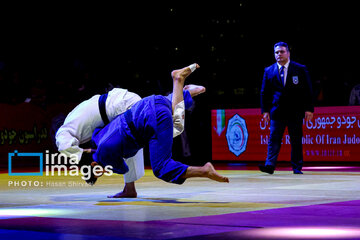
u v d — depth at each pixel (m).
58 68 25.38
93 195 8.05
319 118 17.66
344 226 4.66
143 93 25.47
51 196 7.95
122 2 26.11
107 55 26.20
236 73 25.69
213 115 19.72
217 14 25.89
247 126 18.91
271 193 7.90
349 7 24.53
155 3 26.05
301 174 12.48
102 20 26.28
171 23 26.08
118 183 10.59
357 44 24.56
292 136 12.63
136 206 6.38
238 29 25.86
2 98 22.45
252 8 25.64
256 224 4.80
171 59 26.08
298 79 12.48
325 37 25.02
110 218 5.31
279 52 12.52
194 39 26.08
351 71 24.23
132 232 4.42
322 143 17.62
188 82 25.70
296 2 25.19
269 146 12.69
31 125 21.50
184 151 20.48
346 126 17.19
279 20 25.52
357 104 19.58
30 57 25.02
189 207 6.20
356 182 9.94
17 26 24.98
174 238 4.11
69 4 25.81
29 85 23.50
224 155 19.52
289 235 4.22
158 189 8.88
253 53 25.80
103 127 7.15
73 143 6.98
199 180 10.70
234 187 9.06
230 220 5.06
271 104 13.19
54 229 4.67
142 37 26.23
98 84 24.56
